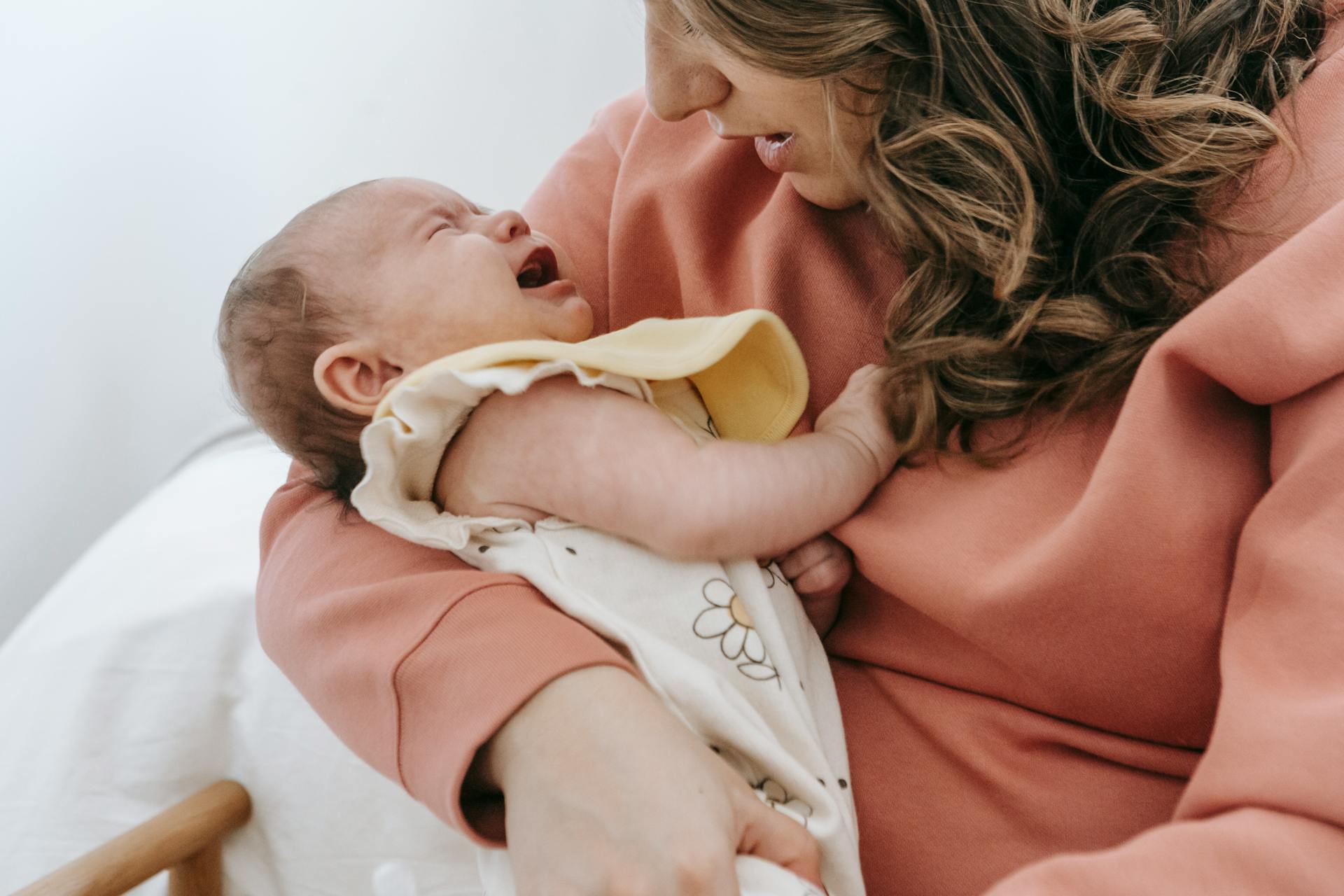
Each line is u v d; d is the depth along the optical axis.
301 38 1.54
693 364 0.72
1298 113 0.65
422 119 1.58
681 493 0.68
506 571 0.70
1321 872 0.41
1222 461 0.58
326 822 1.00
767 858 0.62
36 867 0.99
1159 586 0.59
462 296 0.78
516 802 0.59
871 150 0.69
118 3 1.49
